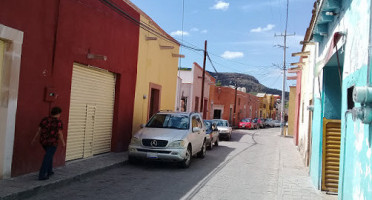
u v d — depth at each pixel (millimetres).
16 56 6559
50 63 7641
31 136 7160
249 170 10406
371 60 3818
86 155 9766
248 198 6891
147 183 7664
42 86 7418
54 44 7738
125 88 11711
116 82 11344
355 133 4477
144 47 13312
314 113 8992
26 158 7047
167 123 10961
